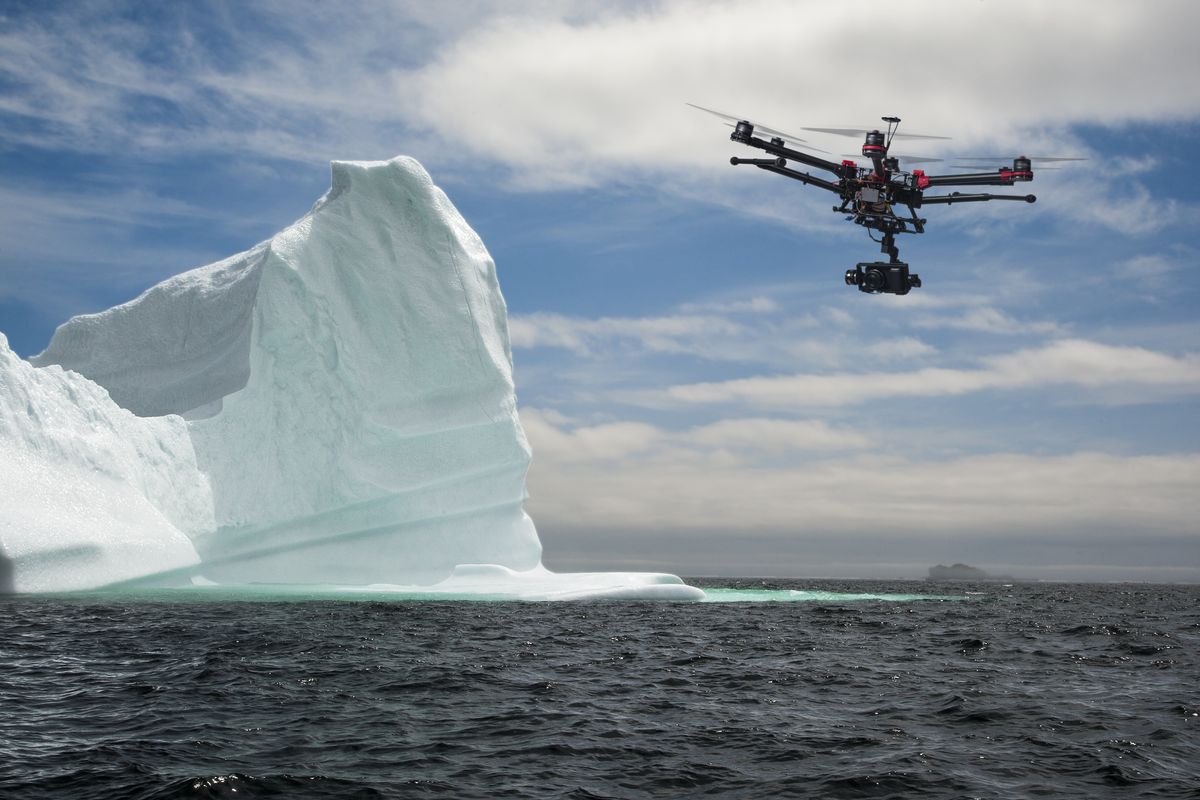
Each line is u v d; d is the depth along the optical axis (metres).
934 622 29.88
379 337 36.19
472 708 13.55
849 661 19.23
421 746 11.33
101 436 32.31
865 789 10.03
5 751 10.70
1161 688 16.34
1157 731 12.73
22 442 30.45
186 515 33.12
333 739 11.55
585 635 22.34
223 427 35.03
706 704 14.32
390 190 37.47
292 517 34.00
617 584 33.03
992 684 16.52
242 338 38.00
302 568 34.31
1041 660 20.03
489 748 11.32
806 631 25.09
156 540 31.36
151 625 21.69
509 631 22.58
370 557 34.66
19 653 17.33
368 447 34.81
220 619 23.25
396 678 15.64
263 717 12.63
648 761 10.95
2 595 28.02
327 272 36.22
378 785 9.75
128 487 31.95
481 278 38.47
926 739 12.15
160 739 11.31
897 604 39.53
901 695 15.31
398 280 36.78
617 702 14.29
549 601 30.91
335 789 9.59
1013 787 10.16
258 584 33.47
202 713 12.76
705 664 18.33
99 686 14.45
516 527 36.59
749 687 15.87
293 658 17.34
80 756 10.53
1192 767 11.02
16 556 28.03
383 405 35.53
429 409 36.12
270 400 35.03
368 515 34.59
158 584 31.44
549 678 16.25
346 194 37.31
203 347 39.00
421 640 20.39
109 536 30.20
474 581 33.44
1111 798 9.84
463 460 35.72
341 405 35.06
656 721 13.00
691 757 11.15
